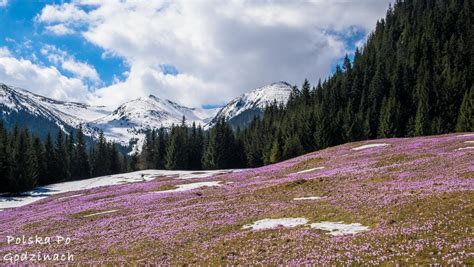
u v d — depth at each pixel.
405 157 45.22
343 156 58.62
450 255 14.14
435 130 109.00
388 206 22.50
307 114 130.25
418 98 126.81
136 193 51.69
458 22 165.12
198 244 21.58
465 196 21.03
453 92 118.19
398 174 35.34
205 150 149.12
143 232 26.31
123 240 24.86
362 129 121.62
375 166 43.75
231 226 24.69
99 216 35.53
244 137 156.25
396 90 134.38
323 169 51.16
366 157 52.69
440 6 190.12
